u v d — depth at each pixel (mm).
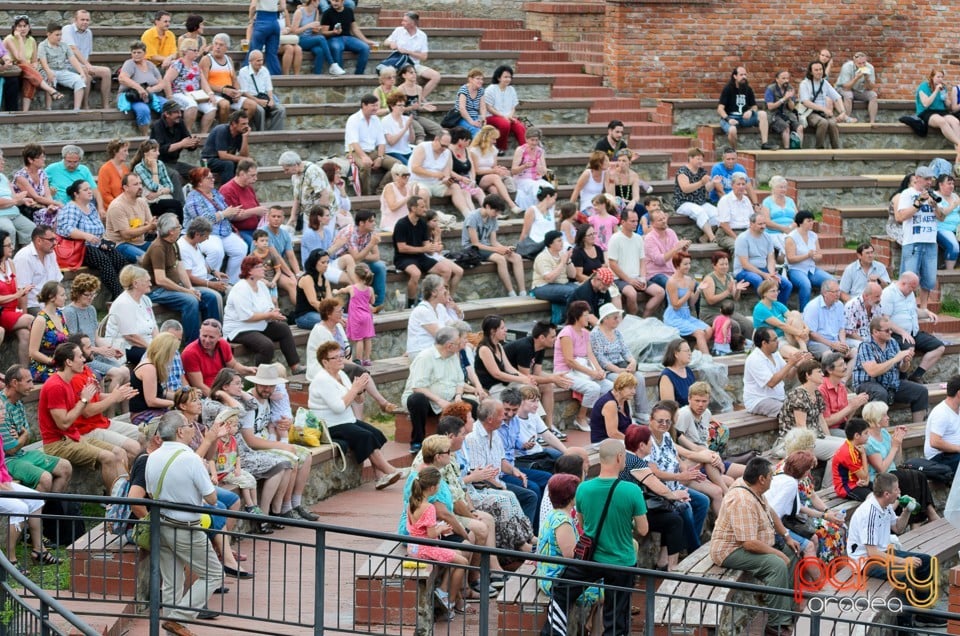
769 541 15906
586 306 21078
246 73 27266
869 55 34469
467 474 17109
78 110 26000
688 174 27844
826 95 32062
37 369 18188
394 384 21250
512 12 34375
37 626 12586
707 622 14891
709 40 33344
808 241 26062
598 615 14852
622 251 24094
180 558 14406
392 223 24453
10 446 16000
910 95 34375
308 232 22641
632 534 14992
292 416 19188
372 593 14969
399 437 19984
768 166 30500
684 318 23953
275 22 28812
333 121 28609
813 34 34000
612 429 18844
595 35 33781
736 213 27156
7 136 24984
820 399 20406
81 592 15023
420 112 29031
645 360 22234
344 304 22422
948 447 20234
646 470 16703
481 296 24531
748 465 15906
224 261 22547
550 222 25141
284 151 26844
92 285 18641
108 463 16328
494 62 32250
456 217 26172
